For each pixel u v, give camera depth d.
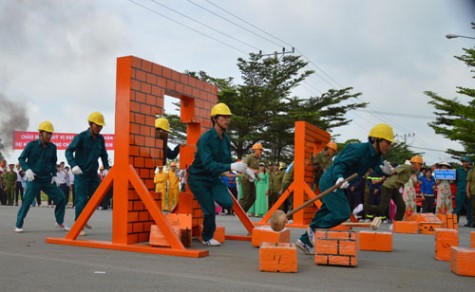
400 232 10.35
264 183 16.84
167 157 8.11
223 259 5.61
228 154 6.98
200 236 7.73
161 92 7.07
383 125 5.78
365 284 4.34
